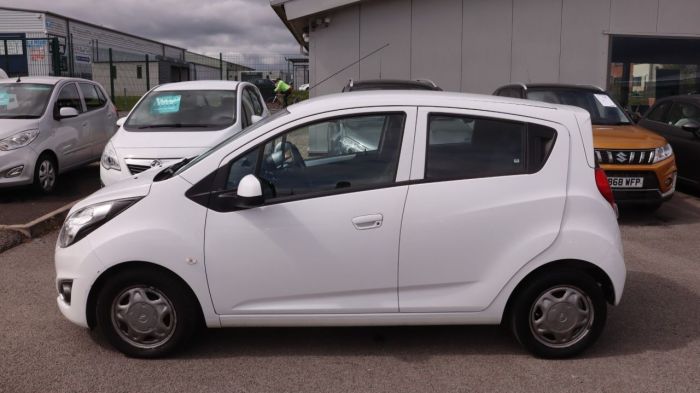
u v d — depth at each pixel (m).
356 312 3.83
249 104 9.33
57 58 23.52
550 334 3.91
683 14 14.18
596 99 9.13
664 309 4.86
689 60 14.43
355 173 3.82
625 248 6.68
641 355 4.03
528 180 3.82
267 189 3.79
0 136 8.54
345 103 3.88
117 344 3.91
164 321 3.88
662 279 5.61
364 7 14.09
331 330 4.41
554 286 3.85
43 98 9.41
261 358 3.97
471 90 14.24
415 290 3.83
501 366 3.87
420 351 4.08
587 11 14.02
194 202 3.78
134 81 26.69
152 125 8.28
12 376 3.72
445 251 3.78
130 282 3.82
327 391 3.55
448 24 14.08
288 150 3.86
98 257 3.77
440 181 3.78
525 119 3.88
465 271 3.80
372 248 3.76
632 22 14.11
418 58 14.19
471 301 3.84
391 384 3.63
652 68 14.36
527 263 3.79
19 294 5.18
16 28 32.66
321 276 3.78
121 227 3.79
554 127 3.89
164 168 4.46
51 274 5.72
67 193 9.35
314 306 3.81
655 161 7.50
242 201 3.67
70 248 3.88
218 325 3.86
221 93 8.94
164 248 3.73
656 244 6.83
